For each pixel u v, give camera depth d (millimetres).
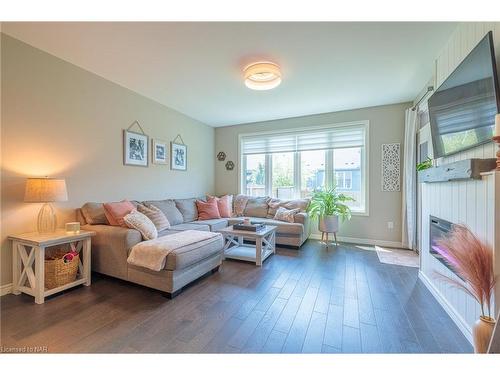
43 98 2428
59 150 2574
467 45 1835
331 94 3508
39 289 2010
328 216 3807
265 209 4477
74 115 2709
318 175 4547
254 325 1724
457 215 1771
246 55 2439
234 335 1607
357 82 3088
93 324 1725
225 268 2902
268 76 2701
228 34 2094
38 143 2395
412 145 3588
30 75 2320
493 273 1266
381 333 1635
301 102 3848
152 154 3791
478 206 1483
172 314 1865
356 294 2213
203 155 5082
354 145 4230
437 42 2201
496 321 1099
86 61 2604
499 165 1274
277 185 4918
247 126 5137
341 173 4363
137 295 2191
